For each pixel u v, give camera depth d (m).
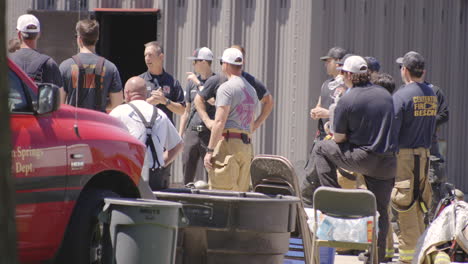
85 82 31.55
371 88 31.84
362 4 50.97
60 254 21.66
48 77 29.66
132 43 55.59
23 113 20.17
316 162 33.41
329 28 49.59
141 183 23.80
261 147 49.69
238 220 23.72
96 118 23.09
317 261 29.77
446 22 56.69
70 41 50.56
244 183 34.53
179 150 28.97
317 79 49.00
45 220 20.36
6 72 9.92
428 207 35.31
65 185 20.91
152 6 50.84
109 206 21.20
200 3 50.22
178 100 37.44
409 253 34.81
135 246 20.95
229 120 33.94
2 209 9.67
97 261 21.97
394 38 53.03
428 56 55.41
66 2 51.41
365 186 34.09
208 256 24.00
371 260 29.22
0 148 9.73
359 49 50.97
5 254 9.62
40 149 20.16
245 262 23.88
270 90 49.62
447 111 42.19
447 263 23.42
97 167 22.02
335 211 29.56
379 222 32.03
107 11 51.06
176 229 21.67
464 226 23.75
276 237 24.20
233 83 33.62
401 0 53.28
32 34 29.86
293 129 49.19
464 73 58.31
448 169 57.38
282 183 28.62
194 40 50.28
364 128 31.59
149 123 27.83
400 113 34.25
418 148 34.66
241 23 50.03
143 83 28.75
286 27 49.34
